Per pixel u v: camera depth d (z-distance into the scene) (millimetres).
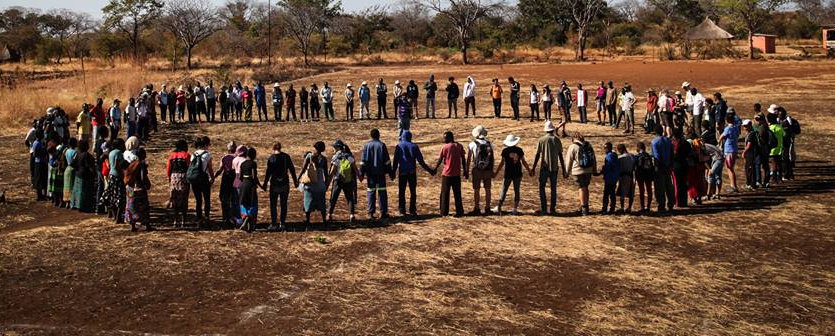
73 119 26922
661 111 22203
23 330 7555
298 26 71750
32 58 75688
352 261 9883
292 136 23531
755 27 65375
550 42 90000
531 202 13969
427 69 58125
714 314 7984
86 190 13227
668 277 9242
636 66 55438
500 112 28594
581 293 8648
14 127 24781
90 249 10508
